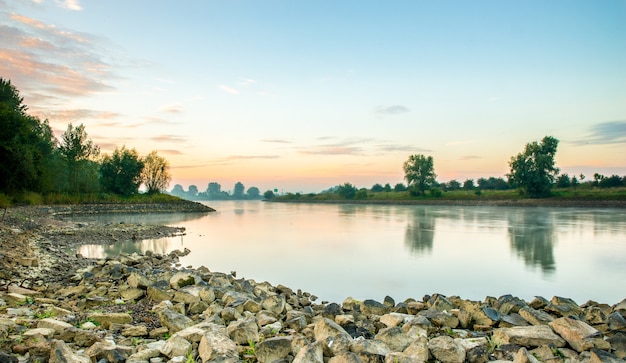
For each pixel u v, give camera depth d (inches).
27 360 245.1
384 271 863.1
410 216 2669.8
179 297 452.4
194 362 266.4
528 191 4247.0
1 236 946.7
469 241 1350.9
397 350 301.9
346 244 1288.1
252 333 312.2
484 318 386.3
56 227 1529.3
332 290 697.0
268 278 789.9
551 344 310.5
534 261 988.6
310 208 4276.6
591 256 1064.8
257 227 1908.2
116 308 425.7
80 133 3097.9
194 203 3924.7
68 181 3211.1
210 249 1175.6
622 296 685.9
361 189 6515.8
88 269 678.5
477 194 4928.6
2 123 2100.1
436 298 443.2
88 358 246.1
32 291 476.1
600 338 299.6
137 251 1093.1
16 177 2174.0
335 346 279.1
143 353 270.7
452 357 277.0
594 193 4005.9
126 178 3789.4
